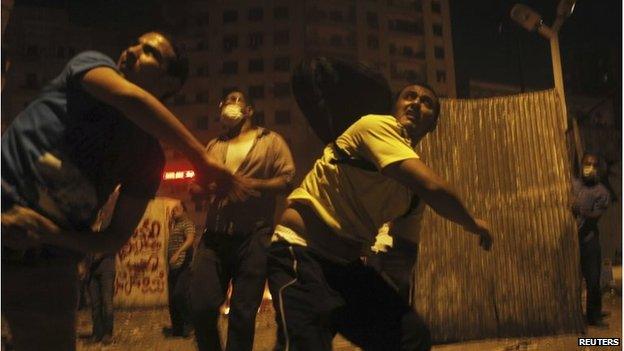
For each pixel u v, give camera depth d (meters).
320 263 1.83
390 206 1.89
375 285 1.83
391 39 71.94
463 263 4.84
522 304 4.84
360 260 1.90
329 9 69.50
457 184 4.87
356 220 1.85
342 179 1.85
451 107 4.94
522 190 4.93
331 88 2.34
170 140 1.57
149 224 11.55
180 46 1.76
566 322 4.80
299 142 65.38
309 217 1.88
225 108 3.51
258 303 3.08
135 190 1.74
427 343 1.75
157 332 7.15
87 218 1.65
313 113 2.36
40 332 1.60
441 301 4.75
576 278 4.82
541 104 4.96
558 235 4.86
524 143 4.96
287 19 68.44
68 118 1.56
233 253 3.11
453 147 4.91
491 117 4.99
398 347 1.73
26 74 61.53
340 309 1.78
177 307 6.61
